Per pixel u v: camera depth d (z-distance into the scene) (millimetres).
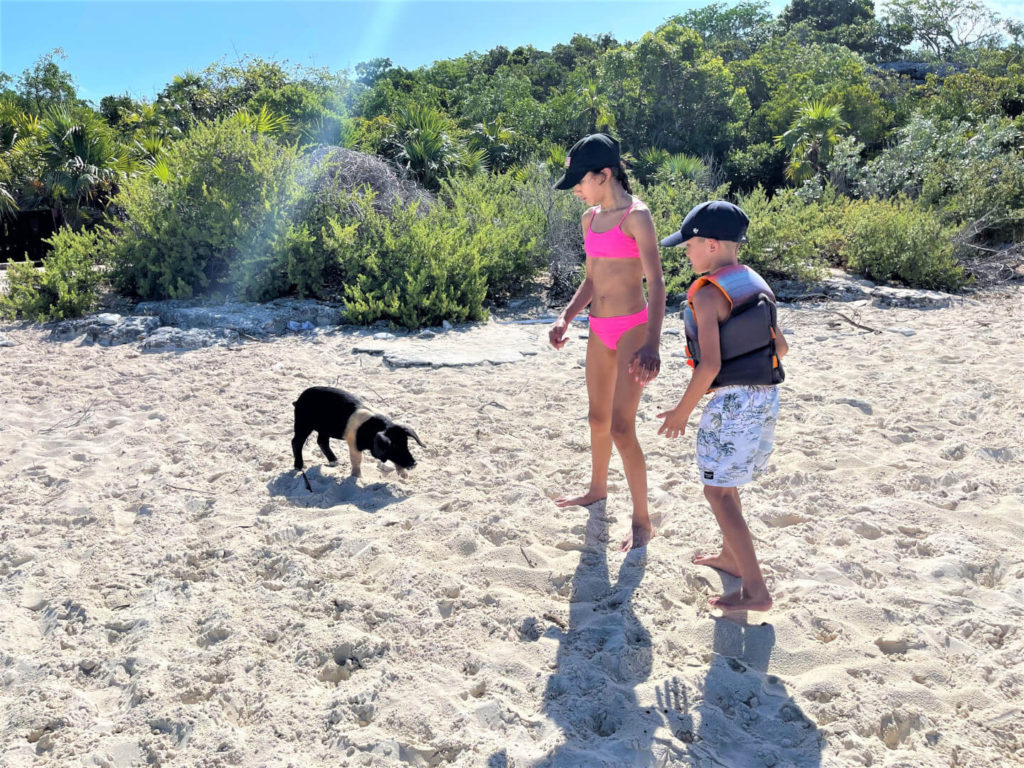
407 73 64500
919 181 19422
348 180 12547
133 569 3832
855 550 4004
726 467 3109
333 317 9727
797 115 44125
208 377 7359
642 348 3424
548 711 2826
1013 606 3475
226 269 10773
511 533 4152
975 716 2807
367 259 10141
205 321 9305
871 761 2566
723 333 3025
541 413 6316
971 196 15648
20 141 25031
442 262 10109
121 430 5898
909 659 3133
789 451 5395
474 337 8992
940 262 12430
